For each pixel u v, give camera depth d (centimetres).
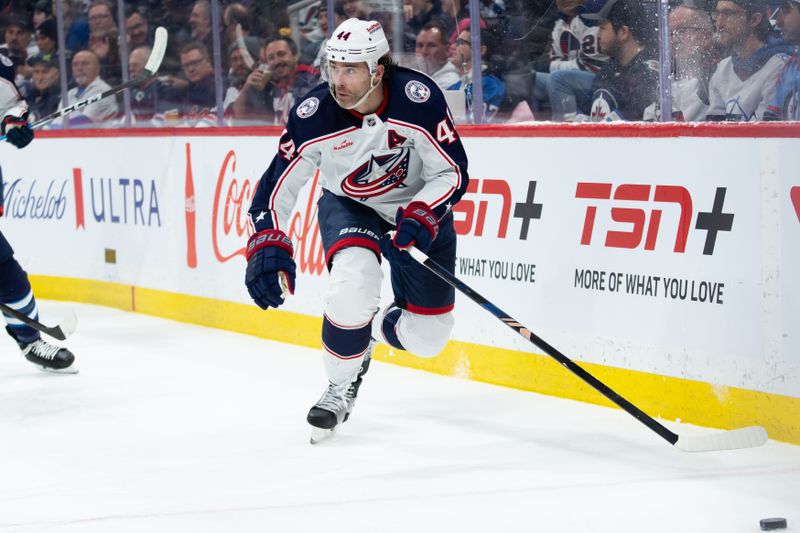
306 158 712
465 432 772
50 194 1504
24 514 609
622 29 897
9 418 844
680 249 785
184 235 1286
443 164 698
